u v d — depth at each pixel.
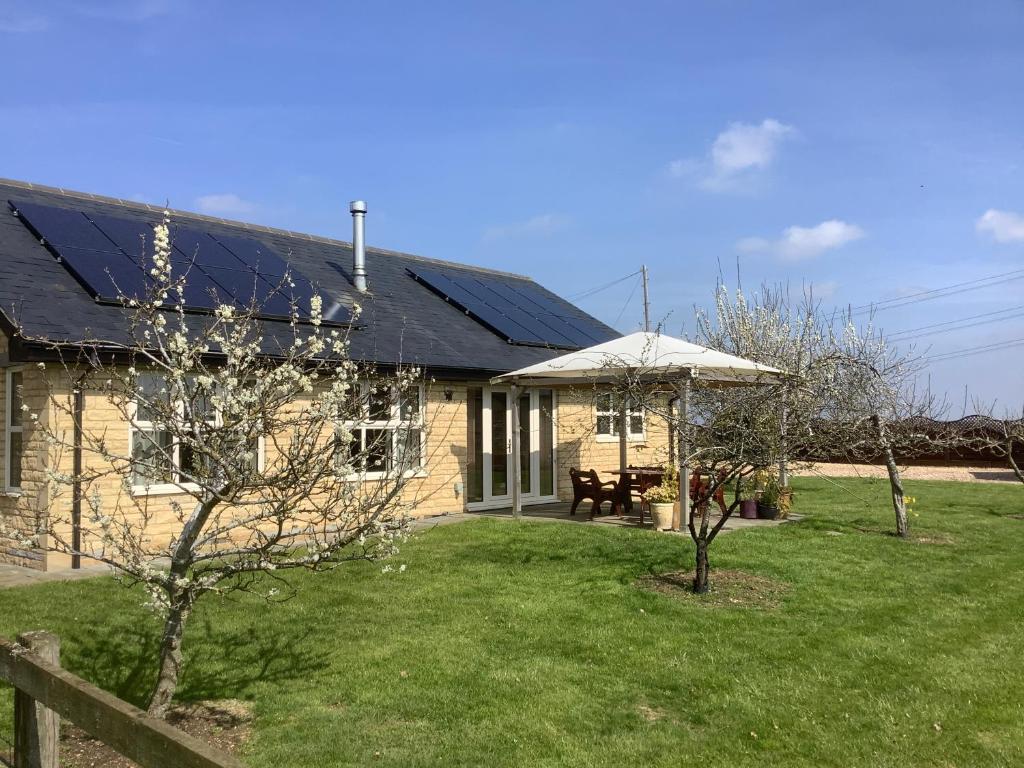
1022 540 12.22
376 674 6.05
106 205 14.84
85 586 8.35
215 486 4.42
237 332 5.02
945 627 7.46
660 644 6.83
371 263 18.23
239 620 7.23
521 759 4.75
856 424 10.96
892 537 12.13
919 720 5.38
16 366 9.98
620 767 4.69
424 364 12.84
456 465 14.65
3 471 10.33
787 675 6.18
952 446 14.95
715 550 10.68
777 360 18.48
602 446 18.22
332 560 4.83
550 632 7.11
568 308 21.70
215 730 5.07
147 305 4.97
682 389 10.94
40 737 3.63
